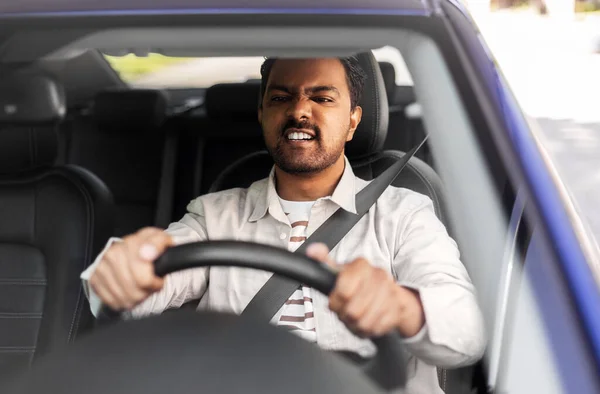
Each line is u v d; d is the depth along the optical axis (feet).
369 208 5.98
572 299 3.83
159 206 11.17
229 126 10.74
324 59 5.70
